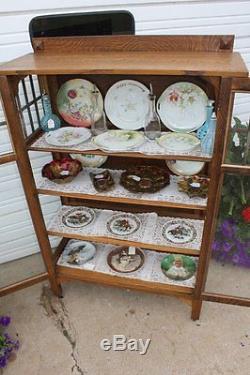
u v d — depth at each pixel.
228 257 1.85
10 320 1.73
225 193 1.59
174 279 1.71
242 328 1.67
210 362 1.53
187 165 1.61
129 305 1.83
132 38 1.37
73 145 1.42
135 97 1.49
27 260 2.19
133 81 1.46
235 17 1.80
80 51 1.43
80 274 1.78
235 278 1.84
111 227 1.73
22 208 2.02
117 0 1.61
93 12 1.50
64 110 1.60
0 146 1.71
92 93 1.52
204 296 1.62
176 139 1.40
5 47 1.60
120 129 1.53
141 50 1.38
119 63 1.20
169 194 1.50
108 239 1.66
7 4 1.52
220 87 1.09
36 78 1.69
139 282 1.71
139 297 1.87
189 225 1.74
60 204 2.06
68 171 1.63
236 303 1.62
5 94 1.26
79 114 1.58
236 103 1.81
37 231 1.65
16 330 1.71
